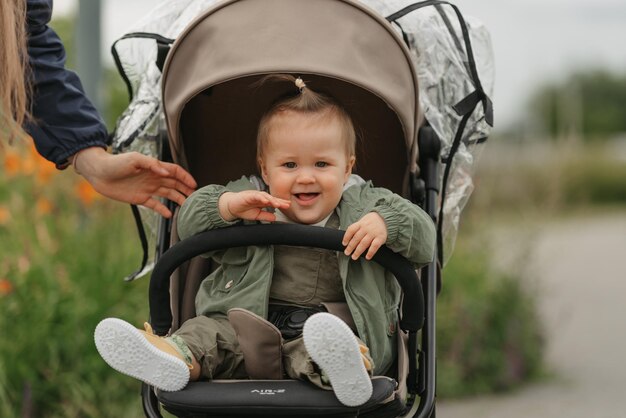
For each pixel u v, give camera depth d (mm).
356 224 3398
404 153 4168
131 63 4379
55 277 6117
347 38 3592
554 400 7492
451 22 4250
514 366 7895
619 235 19344
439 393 7488
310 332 3031
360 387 3105
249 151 4270
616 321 10617
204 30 3682
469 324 7750
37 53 4125
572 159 11500
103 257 6410
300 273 3709
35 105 4137
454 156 4328
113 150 4340
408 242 3438
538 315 8680
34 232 6625
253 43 3570
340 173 3693
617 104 46688
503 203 10523
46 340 5891
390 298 3680
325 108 3691
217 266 4039
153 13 4340
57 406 5746
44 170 6438
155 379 3219
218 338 3492
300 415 3242
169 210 4160
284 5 3631
